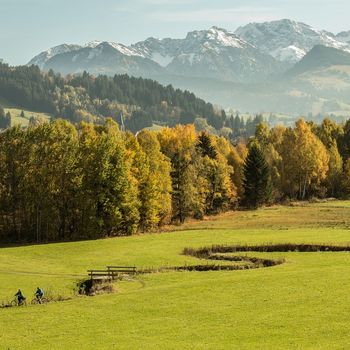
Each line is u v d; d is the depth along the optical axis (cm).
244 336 5934
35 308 7981
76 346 6009
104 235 16088
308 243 12319
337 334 5753
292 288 7869
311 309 6712
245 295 7719
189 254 12400
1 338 6475
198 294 8019
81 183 15862
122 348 5825
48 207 16250
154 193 17175
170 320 6806
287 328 6075
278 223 17125
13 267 11575
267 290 7894
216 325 6438
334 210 19938
